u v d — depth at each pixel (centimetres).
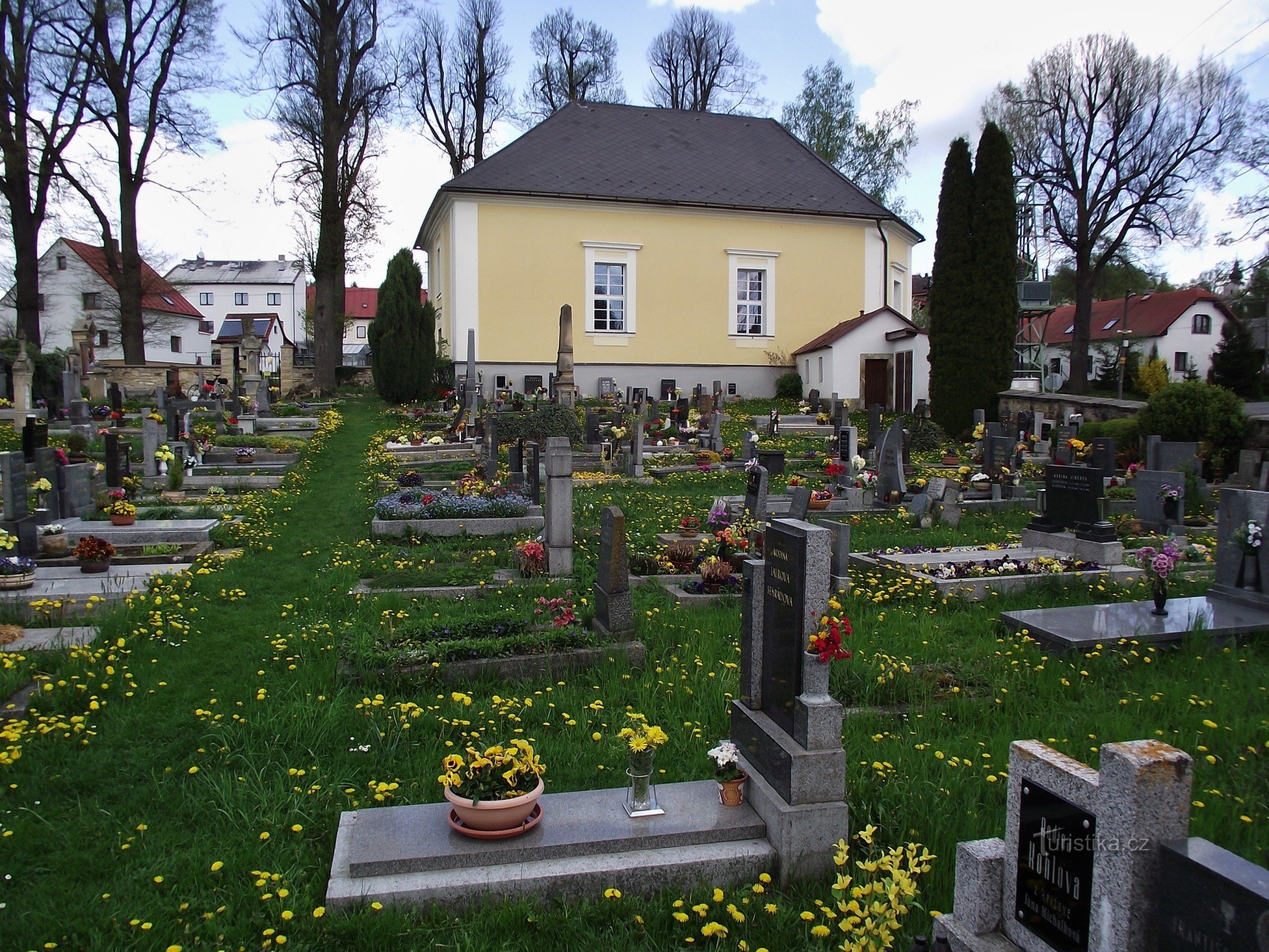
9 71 2862
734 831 428
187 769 524
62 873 417
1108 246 3738
